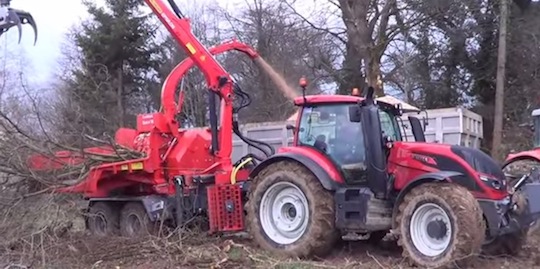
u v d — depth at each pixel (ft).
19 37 22.39
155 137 32.19
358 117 25.48
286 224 26.45
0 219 27.73
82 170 30.86
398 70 76.38
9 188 29.04
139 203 32.04
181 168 32.07
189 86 85.10
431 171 24.44
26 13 22.84
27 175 28.71
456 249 22.03
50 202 28.53
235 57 80.53
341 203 25.29
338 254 26.63
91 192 31.81
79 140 31.30
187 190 30.91
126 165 31.63
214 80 31.50
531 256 26.21
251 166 31.24
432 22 74.59
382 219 24.86
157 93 102.27
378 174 25.12
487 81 74.90
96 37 99.09
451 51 76.43
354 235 30.35
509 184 26.27
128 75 103.96
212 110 31.42
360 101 25.89
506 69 73.31
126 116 93.76
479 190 23.71
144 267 23.75
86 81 69.72
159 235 28.53
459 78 77.56
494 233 23.52
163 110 32.76
